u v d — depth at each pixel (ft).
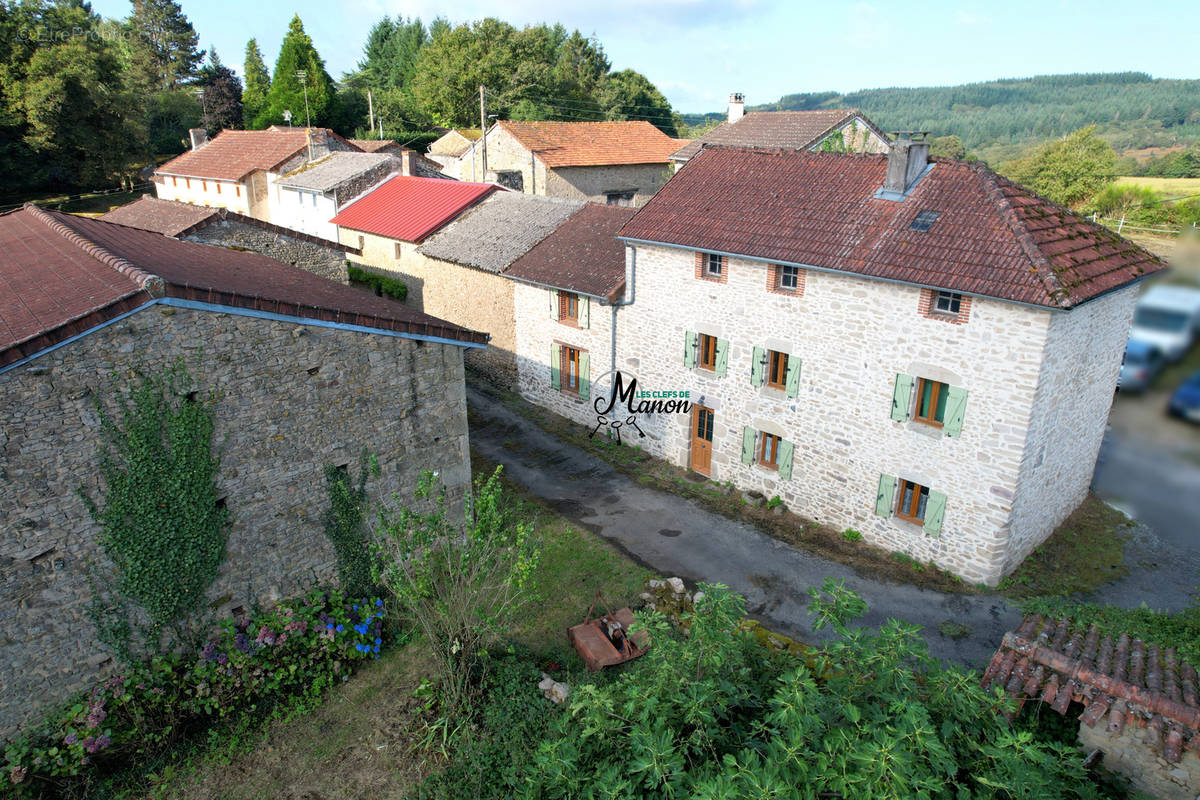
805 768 22.16
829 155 55.72
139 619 35.58
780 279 52.34
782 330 52.75
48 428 31.27
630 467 65.36
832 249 48.19
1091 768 28.60
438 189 102.22
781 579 48.83
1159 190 122.52
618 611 42.96
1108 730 27.48
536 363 77.41
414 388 44.27
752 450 58.03
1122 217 117.91
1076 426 50.52
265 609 40.27
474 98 215.92
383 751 34.68
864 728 23.53
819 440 53.16
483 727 35.27
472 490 53.78
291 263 75.66
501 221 87.56
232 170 129.70
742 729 27.27
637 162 139.95
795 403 53.78
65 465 32.04
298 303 37.35
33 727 33.06
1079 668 29.76
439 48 220.23
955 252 43.47
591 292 65.92
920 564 49.65
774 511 57.16
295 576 41.24
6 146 141.49
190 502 35.99
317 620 39.91
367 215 102.42
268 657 37.65
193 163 141.08
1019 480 43.88
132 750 33.81
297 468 39.96
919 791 21.34
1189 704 27.66
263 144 135.95
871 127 117.08
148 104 197.67
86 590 33.71
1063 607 37.63
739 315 55.21
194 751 34.37
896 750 21.70
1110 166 133.39
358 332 40.60
